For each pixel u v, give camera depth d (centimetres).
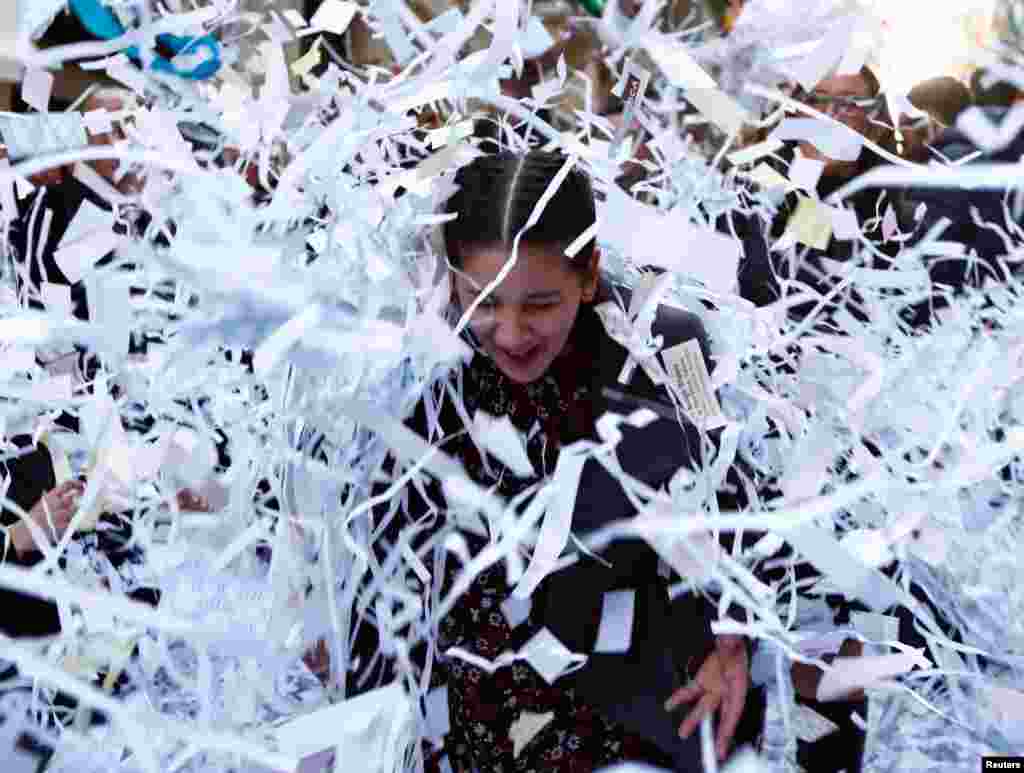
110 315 113
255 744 95
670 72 111
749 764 121
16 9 107
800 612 137
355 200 113
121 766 108
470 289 115
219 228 86
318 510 113
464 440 125
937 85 187
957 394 132
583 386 123
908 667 111
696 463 118
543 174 114
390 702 99
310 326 82
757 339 133
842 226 127
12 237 165
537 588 123
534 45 124
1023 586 136
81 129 135
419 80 113
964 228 196
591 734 125
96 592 95
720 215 162
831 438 119
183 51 126
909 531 109
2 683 115
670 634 124
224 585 117
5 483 133
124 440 122
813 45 116
